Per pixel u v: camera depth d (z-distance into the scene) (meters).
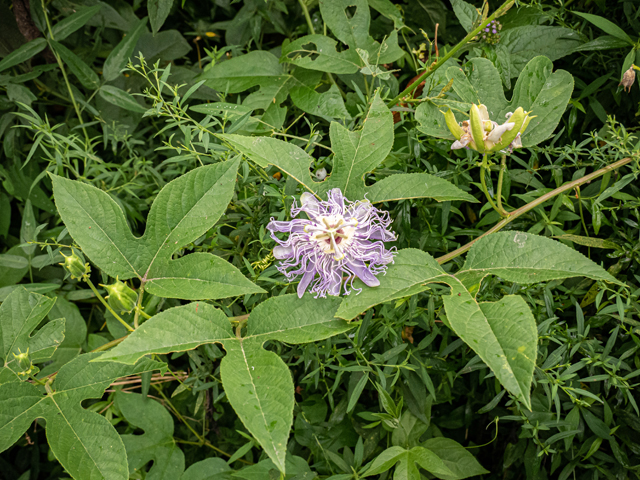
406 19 0.44
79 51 0.46
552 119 0.31
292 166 0.27
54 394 0.27
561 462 0.37
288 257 0.26
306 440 0.37
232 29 0.45
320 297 0.25
